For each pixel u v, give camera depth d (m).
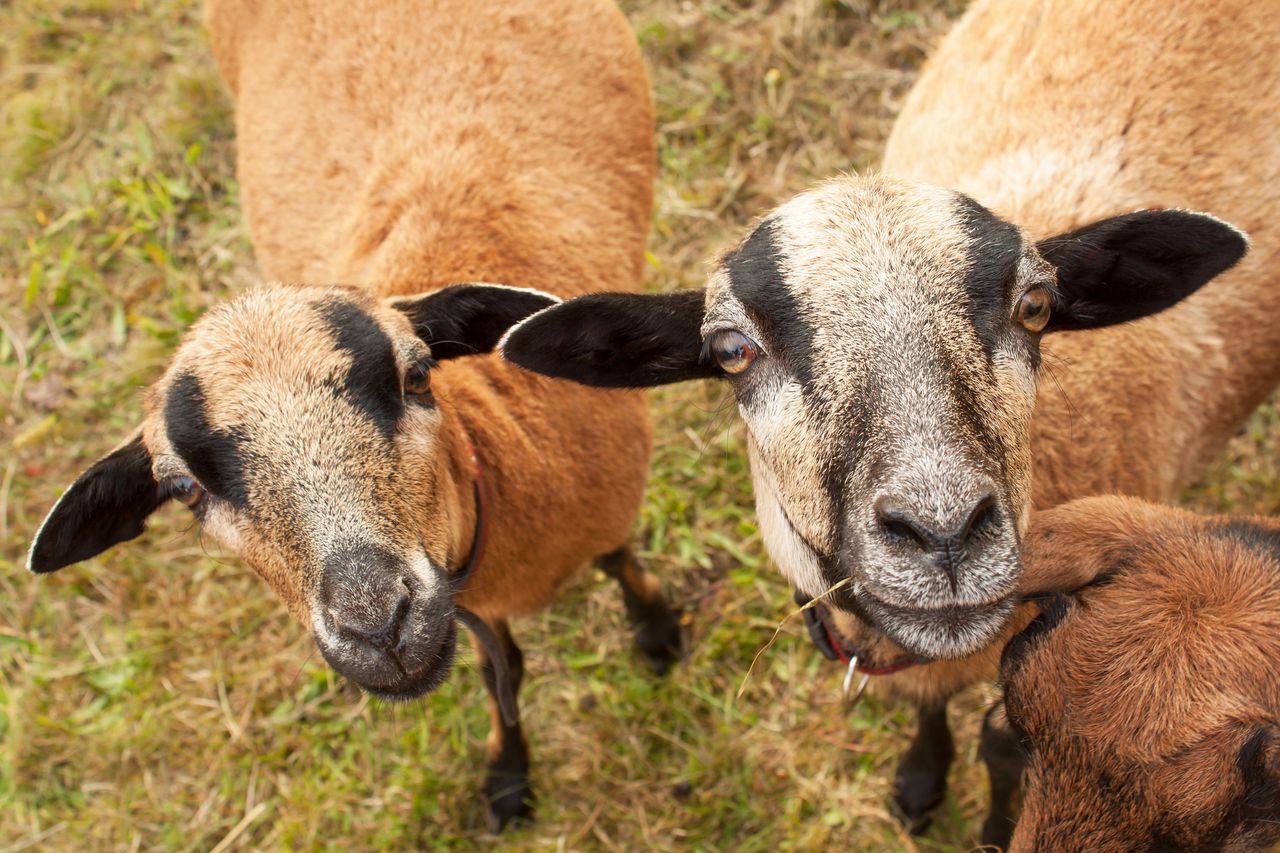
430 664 0.86
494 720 1.12
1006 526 0.75
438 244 1.04
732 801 1.13
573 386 1.04
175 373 0.87
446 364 1.00
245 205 1.24
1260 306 1.02
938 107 1.08
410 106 1.11
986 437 0.76
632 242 1.16
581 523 1.05
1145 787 0.73
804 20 1.50
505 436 0.99
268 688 1.21
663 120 1.48
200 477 0.86
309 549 0.84
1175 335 1.00
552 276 1.06
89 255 1.47
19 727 1.20
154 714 1.21
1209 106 1.00
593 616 1.23
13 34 1.68
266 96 1.19
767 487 0.90
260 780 1.18
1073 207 0.97
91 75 1.62
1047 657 0.78
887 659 0.93
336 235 1.13
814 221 0.80
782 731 1.16
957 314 0.77
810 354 0.78
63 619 1.26
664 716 1.18
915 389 0.75
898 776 1.11
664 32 1.52
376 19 1.14
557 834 1.14
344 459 0.85
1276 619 0.75
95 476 0.90
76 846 1.17
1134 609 0.77
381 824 1.15
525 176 1.09
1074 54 1.02
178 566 1.28
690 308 0.86
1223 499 1.20
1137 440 0.97
